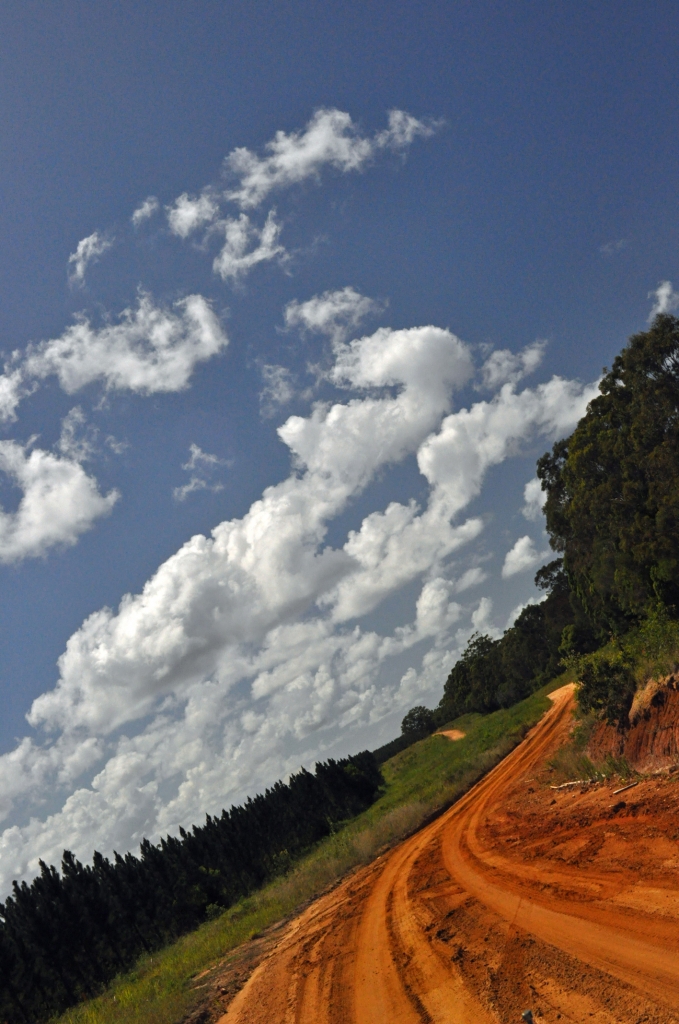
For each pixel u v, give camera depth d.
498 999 7.78
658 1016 5.82
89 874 61.47
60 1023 25.86
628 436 39.41
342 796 74.69
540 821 18.81
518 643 98.50
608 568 41.84
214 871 60.94
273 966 15.50
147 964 37.03
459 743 80.94
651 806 13.91
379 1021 8.80
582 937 8.65
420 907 14.56
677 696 18.23
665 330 36.81
